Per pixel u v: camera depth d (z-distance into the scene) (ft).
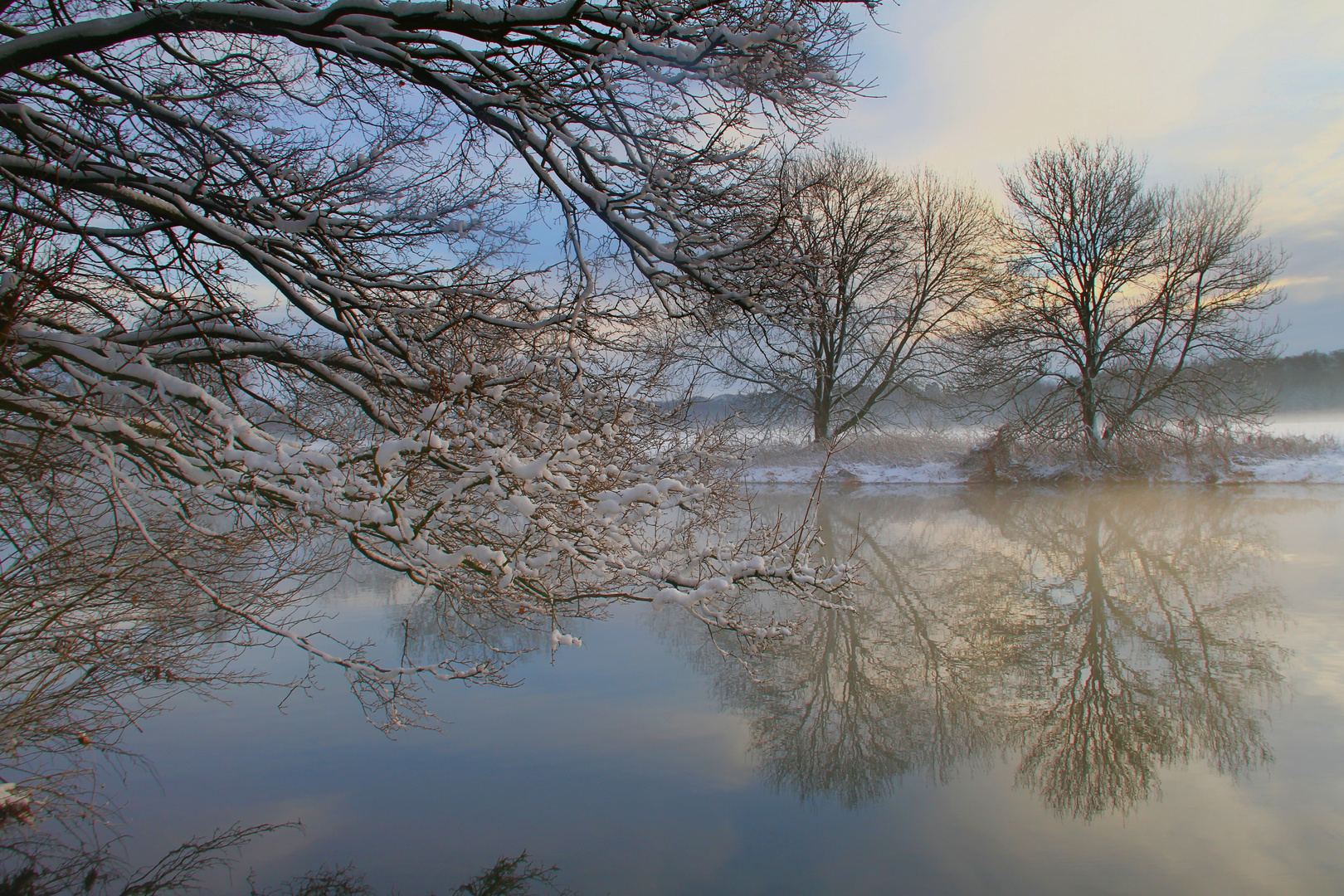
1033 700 28.60
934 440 105.19
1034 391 92.99
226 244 19.15
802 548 19.81
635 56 19.63
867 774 22.81
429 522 19.44
